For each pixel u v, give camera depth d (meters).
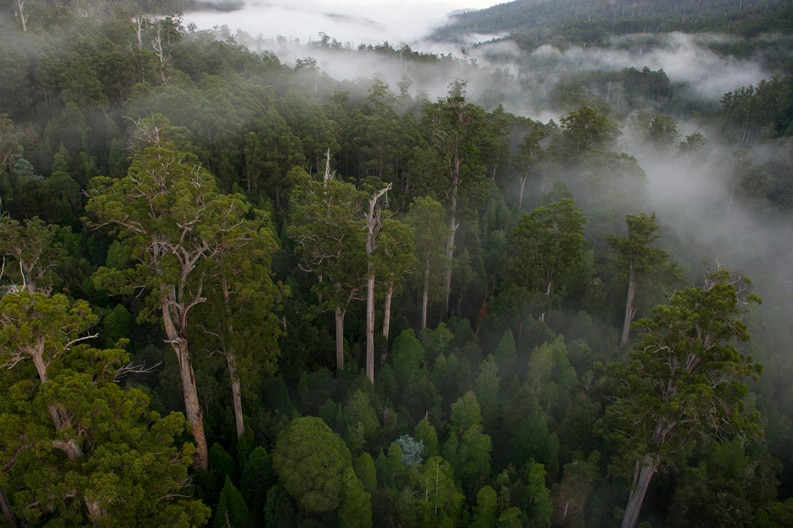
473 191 58.31
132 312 47.34
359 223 44.06
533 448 36.25
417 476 31.56
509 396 41.12
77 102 79.19
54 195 63.09
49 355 22.55
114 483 20.97
